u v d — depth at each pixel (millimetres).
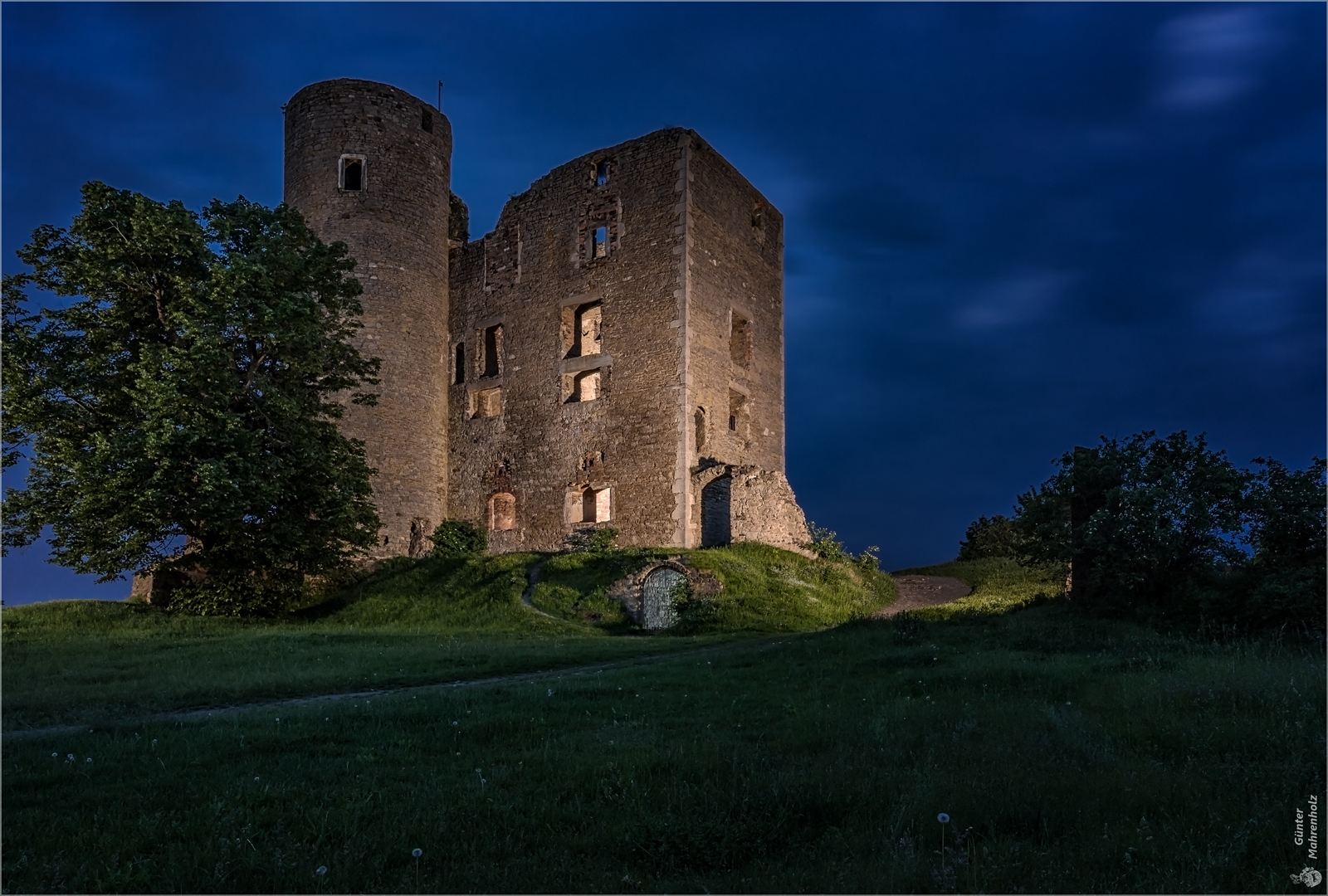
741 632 19812
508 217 35531
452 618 23172
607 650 15898
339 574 28188
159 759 7094
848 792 5840
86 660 14430
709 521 30766
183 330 20953
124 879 4609
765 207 36500
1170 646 12508
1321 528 14516
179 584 22969
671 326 30125
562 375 32750
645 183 31703
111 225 22078
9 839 5195
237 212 23234
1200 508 15320
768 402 35344
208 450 20250
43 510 20922
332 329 24984
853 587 26688
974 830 5203
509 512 34656
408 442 32469
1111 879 4457
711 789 5953
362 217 32469
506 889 4508
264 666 13773
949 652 12859
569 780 6367
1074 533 17531
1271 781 5773
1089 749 6629
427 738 7969
